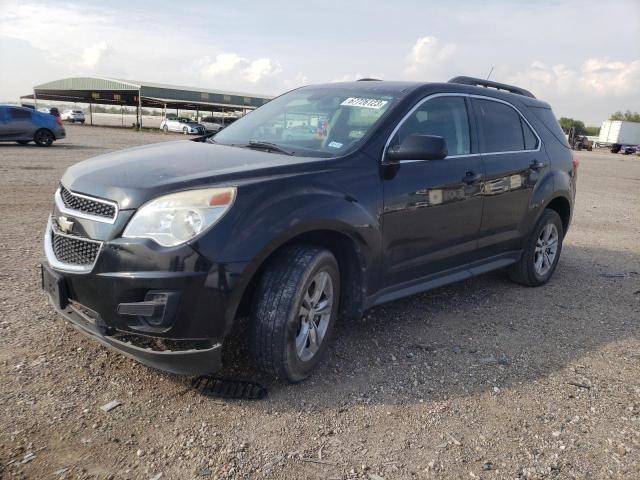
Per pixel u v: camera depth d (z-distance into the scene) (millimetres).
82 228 3035
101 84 51281
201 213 2855
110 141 26016
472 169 4465
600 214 11320
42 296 4410
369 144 3725
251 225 2938
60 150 18797
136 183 2982
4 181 10555
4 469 2414
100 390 3100
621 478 2639
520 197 5090
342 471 2584
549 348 4141
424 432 2938
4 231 6555
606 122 62750
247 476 2504
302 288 3119
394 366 3672
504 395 3381
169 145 4078
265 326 3078
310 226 3172
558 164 5660
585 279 6152
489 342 4176
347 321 4379
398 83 4426
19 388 3047
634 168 29859
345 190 3449
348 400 3205
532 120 5480
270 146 3840
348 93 4355
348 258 3672
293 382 3305
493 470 2658
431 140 3574
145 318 2859
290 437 2811
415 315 4652
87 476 2424
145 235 2836
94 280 2906
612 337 4434
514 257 5320
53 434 2684
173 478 2457
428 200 4031
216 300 2854
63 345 3584
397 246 3871
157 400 3045
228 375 3359
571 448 2863
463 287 5555
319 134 3955
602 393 3471
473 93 4777
